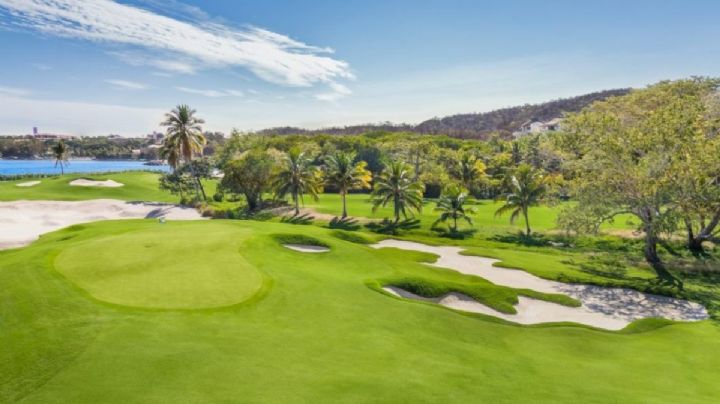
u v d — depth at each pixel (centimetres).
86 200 6619
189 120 7744
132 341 1322
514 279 2936
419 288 2378
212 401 1032
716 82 5006
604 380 1441
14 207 5797
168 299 1691
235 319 1575
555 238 4666
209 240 2689
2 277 1845
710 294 2766
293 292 1944
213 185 10625
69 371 1142
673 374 1548
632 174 3209
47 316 1470
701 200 3052
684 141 3092
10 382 1093
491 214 6344
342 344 1496
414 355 1484
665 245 4134
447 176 9288
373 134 16325
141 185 8838
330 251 2934
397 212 5581
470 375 1363
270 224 3959
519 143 10194
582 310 2395
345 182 5978
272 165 6956
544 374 1456
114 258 2200
